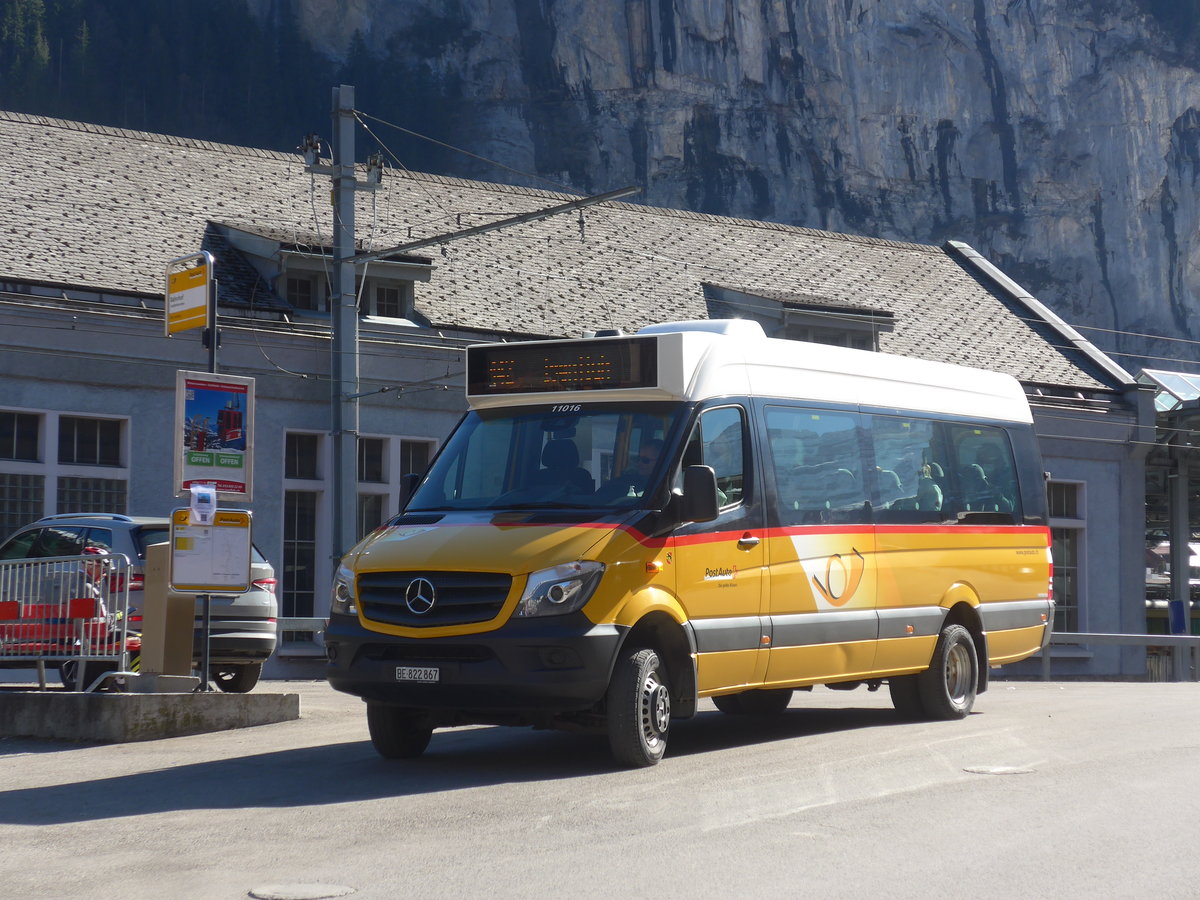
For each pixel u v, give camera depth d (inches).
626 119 5482.3
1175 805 316.5
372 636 368.5
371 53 5807.1
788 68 5511.8
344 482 896.9
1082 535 1278.3
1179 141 5457.7
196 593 482.9
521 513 380.8
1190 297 5433.1
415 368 1035.9
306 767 390.6
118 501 925.2
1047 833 286.8
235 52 5885.8
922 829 291.0
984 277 1488.7
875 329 1274.6
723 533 402.9
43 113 5570.9
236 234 1070.4
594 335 429.7
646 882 247.8
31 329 898.7
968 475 515.8
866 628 454.9
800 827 293.3
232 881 253.4
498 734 473.1
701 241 1352.1
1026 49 5487.2
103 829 304.8
